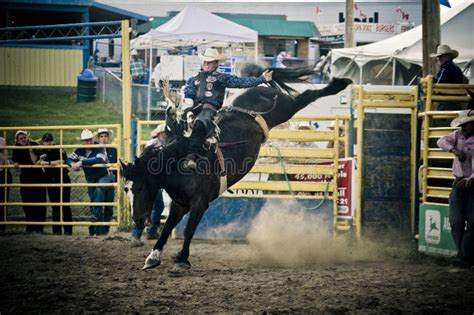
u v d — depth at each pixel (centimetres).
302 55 5112
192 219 1359
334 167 1764
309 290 1163
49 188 2023
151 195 1362
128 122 2020
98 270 1382
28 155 2034
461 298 1111
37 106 3609
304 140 1773
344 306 1052
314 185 1770
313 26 5112
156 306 1060
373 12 5525
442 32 2938
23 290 1188
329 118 1767
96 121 3394
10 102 3653
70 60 3906
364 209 1748
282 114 1523
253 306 1055
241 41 3778
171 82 3528
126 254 1591
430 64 2295
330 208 1766
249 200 1797
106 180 1966
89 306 1065
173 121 1398
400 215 1748
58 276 1316
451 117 1570
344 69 3272
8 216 2150
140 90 3462
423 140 1641
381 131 1748
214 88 1399
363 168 1747
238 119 1464
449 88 1669
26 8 3972
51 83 3897
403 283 1228
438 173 1578
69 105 3634
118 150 1953
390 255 1572
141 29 4950
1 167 2016
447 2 2789
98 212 1989
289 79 1539
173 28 3691
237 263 1475
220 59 1412
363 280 1255
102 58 4672
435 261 1483
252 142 1468
